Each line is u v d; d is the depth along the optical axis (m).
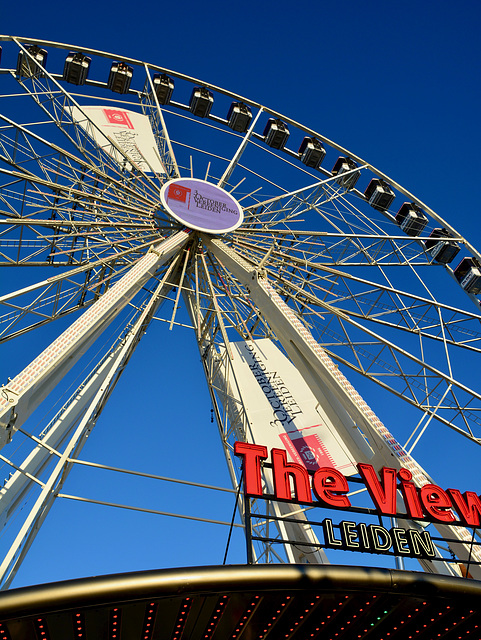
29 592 11.01
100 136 34.81
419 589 13.30
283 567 12.77
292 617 13.72
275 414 25.36
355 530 15.05
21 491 19.53
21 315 24.77
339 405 24.02
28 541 16.30
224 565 12.49
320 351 24.73
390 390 28.95
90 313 22.14
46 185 29.47
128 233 32.00
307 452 23.75
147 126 36.88
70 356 21.33
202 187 34.56
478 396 28.08
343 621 14.15
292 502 15.67
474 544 16.98
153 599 11.82
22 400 18.27
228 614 13.12
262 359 28.41
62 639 12.27
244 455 16.17
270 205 35.72
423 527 18.38
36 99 31.97
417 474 20.53
